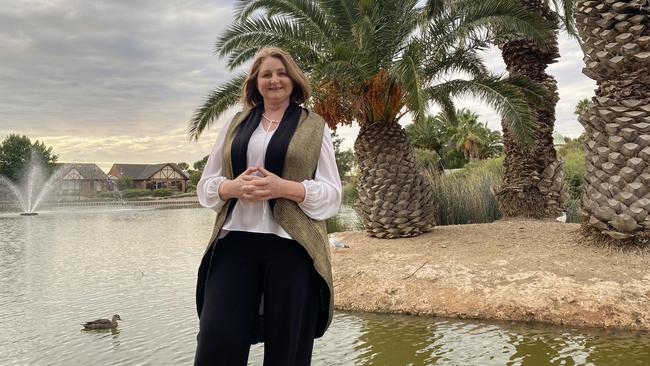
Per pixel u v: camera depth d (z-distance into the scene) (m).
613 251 6.70
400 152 9.91
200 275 2.24
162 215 30.25
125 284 8.59
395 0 9.32
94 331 5.70
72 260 11.66
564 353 4.39
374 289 6.69
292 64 2.45
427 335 5.13
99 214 32.09
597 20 7.10
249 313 2.12
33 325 6.05
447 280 6.57
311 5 10.11
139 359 4.66
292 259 2.15
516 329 5.21
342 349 4.76
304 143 2.26
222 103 10.19
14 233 19.02
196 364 2.04
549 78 11.54
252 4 10.39
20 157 71.12
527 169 11.47
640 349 4.41
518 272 6.45
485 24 9.17
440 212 12.65
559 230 8.75
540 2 11.34
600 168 6.97
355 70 9.26
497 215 12.62
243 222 2.19
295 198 2.15
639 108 6.71
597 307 5.38
